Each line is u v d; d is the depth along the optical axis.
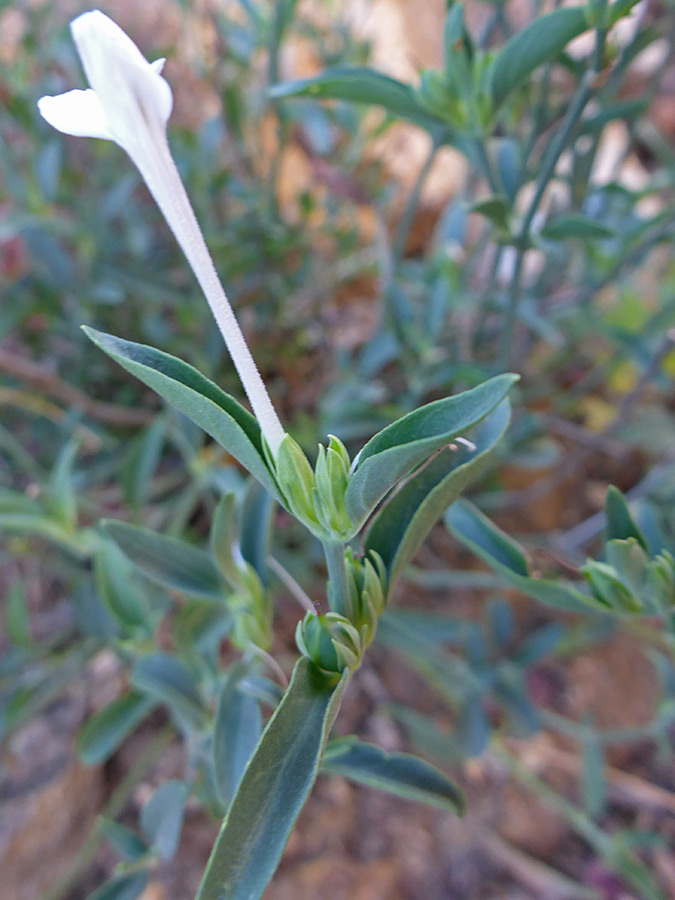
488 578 0.21
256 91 0.24
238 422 0.07
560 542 0.25
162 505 0.24
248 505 0.10
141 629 0.14
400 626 0.17
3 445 0.24
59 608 0.24
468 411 0.06
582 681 0.24
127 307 0.25
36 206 0.20
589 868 0.21
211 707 0.13
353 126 0.24
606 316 0.27
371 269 0.27
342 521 0.07
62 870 0.19
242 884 0.06
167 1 0.31
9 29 0.29
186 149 0.24
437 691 0.23
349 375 0.22
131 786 0.19
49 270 0.21
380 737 0.23
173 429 0.20
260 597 0.10
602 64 0.11
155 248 0.28
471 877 0.21
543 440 0.25
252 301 0.25
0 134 0.22
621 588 0.09
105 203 0.22
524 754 0.23
